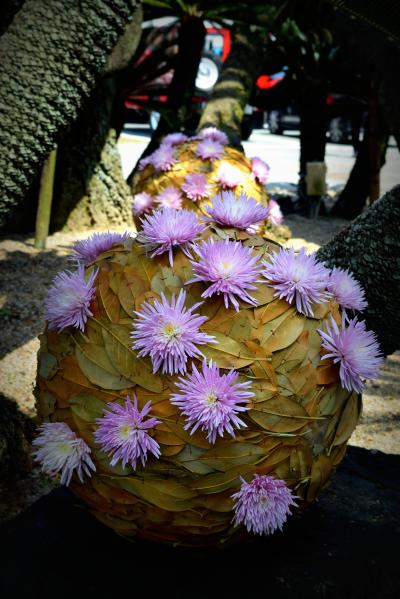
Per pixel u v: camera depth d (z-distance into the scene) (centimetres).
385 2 134
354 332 95
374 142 506
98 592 98
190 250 95
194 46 477
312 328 94
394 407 253
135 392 89
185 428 87
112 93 447
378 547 108
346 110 573
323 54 482
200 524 93
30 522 114
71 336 95
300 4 492
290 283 92
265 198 246
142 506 93
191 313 90
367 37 271
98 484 95
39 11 138
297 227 514
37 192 445
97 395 91
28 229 450
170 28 504
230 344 89
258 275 94
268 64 525
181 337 86
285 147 997
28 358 264
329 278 103
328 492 126
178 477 90
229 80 369
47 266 379
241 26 407
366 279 128
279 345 90
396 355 310
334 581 100
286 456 92
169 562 104
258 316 91
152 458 90
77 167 442
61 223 450
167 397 88
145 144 872
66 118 148
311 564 104
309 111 554
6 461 182
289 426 90
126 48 376
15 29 139
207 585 100
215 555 106
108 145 446
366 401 258
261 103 584
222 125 346
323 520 115
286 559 105
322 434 95
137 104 516
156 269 94
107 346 91
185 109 491
